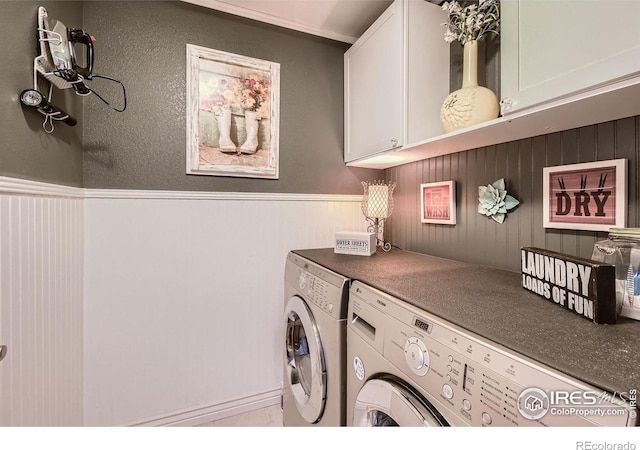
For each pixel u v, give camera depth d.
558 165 1.08
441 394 0.61
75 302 1.29
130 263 1.49
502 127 1.04
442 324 0.64
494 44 1.32
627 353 0.51
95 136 1.41
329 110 1.95
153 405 1.55
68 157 1.24
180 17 1.56
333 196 1.98
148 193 1.51
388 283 0.98
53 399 1.10
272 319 1.83
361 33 1.89
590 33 0.71
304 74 1.88
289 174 1.85
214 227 1.67
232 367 1.73
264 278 1.80
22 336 0.90
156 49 1.52
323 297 1.11
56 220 1.12
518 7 0.90
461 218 1.48
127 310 1.49
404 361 0.71
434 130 1.46
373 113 1.63
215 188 1.67
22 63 0.90
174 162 1.57
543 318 0.67
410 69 1.40
